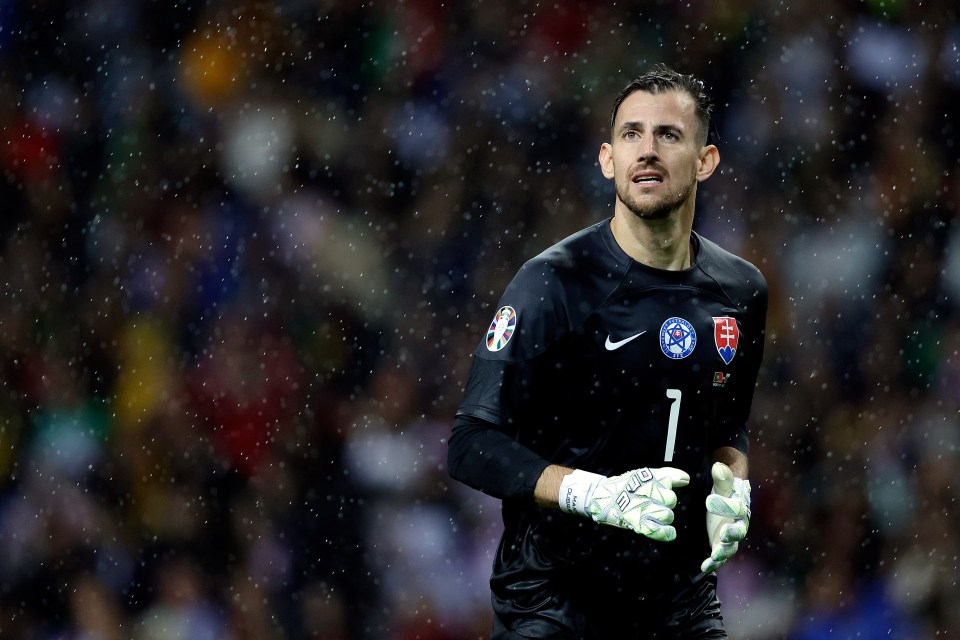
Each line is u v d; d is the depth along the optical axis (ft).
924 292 84.58
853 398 80.48
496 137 85.40
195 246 82.43
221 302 81.05
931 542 77.51
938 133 87.40
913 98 87.25
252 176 83.76
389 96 85.71
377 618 71.36
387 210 83.66
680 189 28.81
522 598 29.78
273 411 76.84
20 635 72.64
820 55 86.12
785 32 86.17
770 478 76.38
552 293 28.66
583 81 86.17
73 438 77.87
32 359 81.00
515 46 86.53
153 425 76.95
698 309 29.45
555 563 29.48
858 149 85.87
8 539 75.05
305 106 85.25
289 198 83.25
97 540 74.38
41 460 77.82
